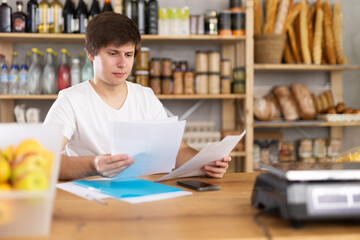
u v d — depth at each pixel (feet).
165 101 10.42
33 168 2.31
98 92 5.54
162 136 3.89
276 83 10.82
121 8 9.07
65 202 3.20
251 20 9.32
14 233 2.27
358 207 2.54
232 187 3.91
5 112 9.37
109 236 2.33
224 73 9.60
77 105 5.38
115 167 3.75
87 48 5.08
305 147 10.31
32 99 9.91
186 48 10.40
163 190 3.66
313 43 10.02
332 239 2.39
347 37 11.12
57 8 9.02
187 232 2.42
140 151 3.83
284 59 10.16
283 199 2.55
